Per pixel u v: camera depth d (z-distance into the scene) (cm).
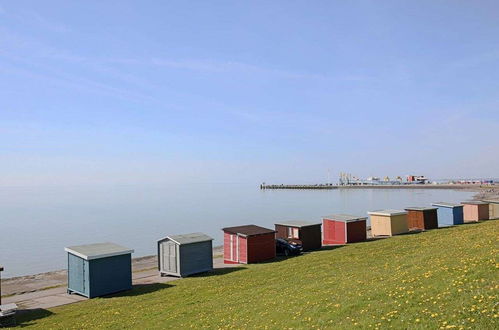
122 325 2092
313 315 1569
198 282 3269
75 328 2159
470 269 1606
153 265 4775
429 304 1345
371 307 1477
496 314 1109
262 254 4219
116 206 16475
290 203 16050
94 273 3141
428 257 2286
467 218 6181
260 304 2023
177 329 1844
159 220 10762
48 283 4009
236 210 13338
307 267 3219
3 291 3634
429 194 19825
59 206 17388
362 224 5025
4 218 12225
